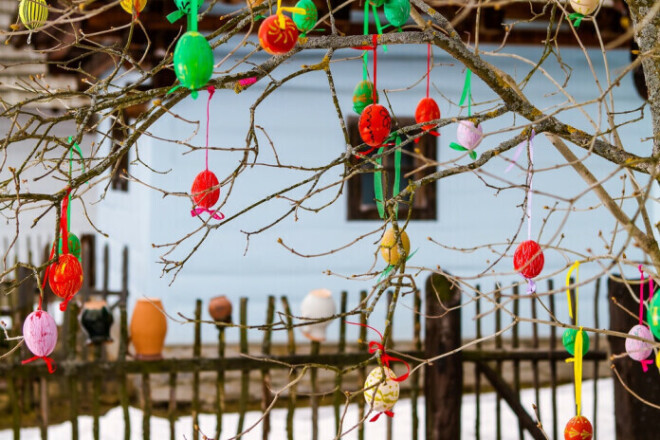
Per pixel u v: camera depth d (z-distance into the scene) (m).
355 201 8.63
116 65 2.47
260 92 8.38
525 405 6.67
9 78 8.58
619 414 4.05
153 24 6.62
